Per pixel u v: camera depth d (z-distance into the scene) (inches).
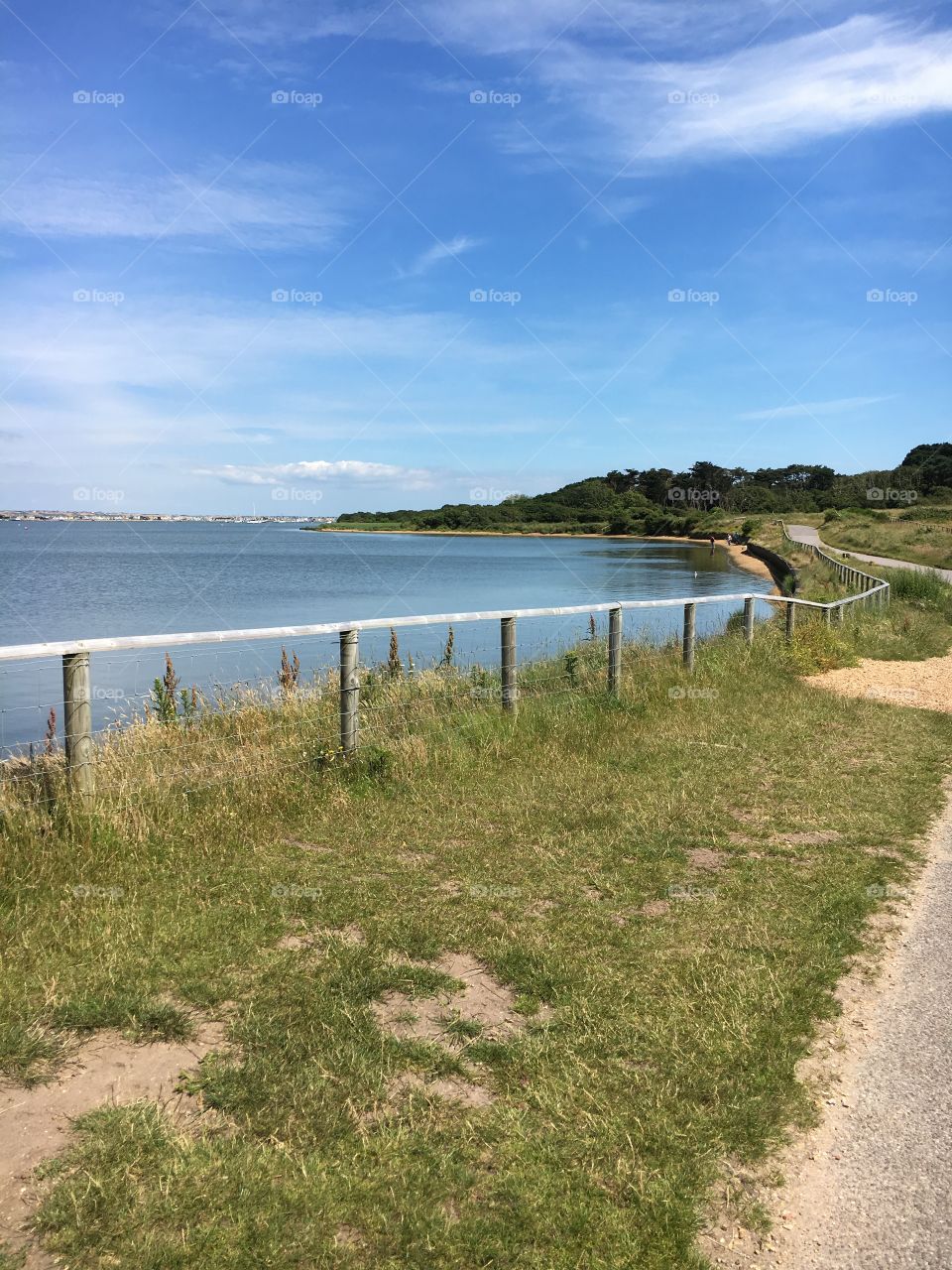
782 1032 144.7
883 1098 129.7
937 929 189.0
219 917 185.0
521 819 255.6
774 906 197.6
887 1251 102.0
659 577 1993.1
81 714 221.0
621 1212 106.4
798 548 2103.8
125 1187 107.2
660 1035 143.1
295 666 397.4
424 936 178.9
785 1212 107.7
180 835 227.8
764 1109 125.3
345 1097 126.2
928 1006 156.3
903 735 368.8
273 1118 121.0
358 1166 112.3
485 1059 136.6
